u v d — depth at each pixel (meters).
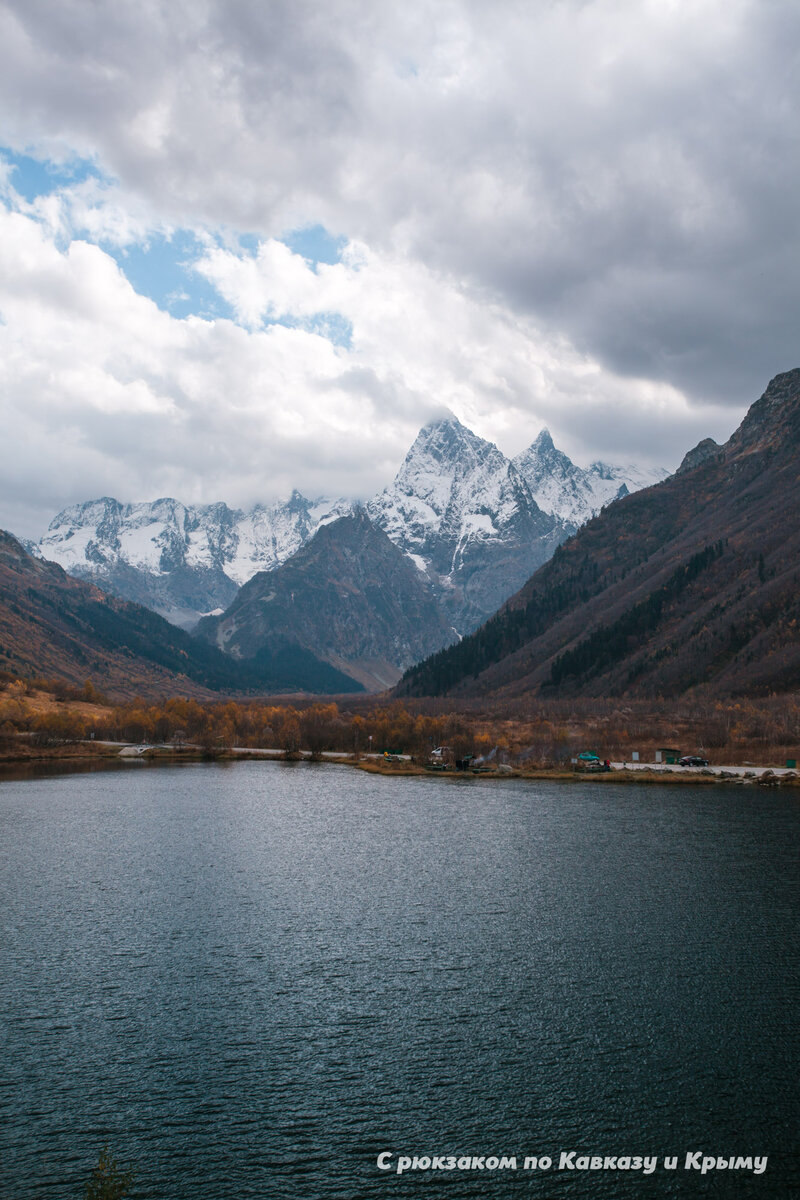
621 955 85.19
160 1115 58.53
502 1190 50.75
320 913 99.12
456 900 104.12
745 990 76.69
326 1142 55.59
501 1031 69.69
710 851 127.75
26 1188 50.94
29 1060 65.44
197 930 93.56
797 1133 56.16
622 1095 60.44
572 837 138.75
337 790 197.12
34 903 103.25
